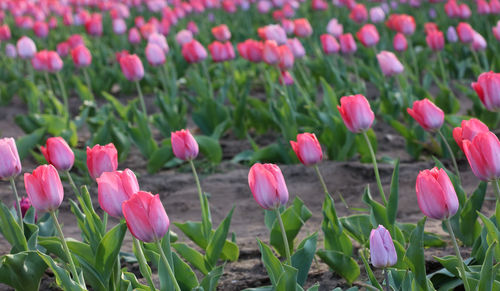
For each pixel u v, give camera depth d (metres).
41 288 3.51
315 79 8.70
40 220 3.69
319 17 13.78
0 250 4.09
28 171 5.86
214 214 4.83
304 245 3.05
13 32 13.89
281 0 12.92
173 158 6.08
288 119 5.59
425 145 5.56
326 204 3.37
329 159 5.73
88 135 7.51
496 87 3.29
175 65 9.81
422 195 2.35
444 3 13.69
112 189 2.42
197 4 13.09
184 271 2.93
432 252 3.59
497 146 2.41
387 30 11.77
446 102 6.45
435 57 10.88
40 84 10.05
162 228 2.32
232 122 6.71
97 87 9.57
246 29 13.39
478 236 3.32
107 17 15.27
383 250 2.48
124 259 3.87
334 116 5.46
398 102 6.50
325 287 3.34
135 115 6.00
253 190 2.62
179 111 7.24
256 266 3.73
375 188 4.93
